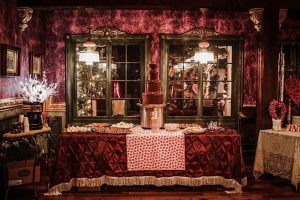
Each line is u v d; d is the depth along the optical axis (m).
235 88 7.21
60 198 4.77
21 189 5.12
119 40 7.09
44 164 6.10
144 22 7.09
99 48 7.18
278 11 5.78
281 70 7.25
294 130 5.49
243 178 5.10
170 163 5.02
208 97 7.27
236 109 7.21
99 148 4.99
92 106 7.22
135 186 5.29
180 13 7.10
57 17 7.07
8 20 5.31
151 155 5.02
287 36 7.16
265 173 5.76
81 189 5.05
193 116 7.20
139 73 7.20
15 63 5.53
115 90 7.21
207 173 5.04
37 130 5.18
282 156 5.30
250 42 7.16
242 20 7.14
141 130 5.40
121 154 5.00
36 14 6.62
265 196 4.87
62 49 7.12
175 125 5.35
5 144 4.68
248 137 7.10
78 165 4.98
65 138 4.97
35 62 6.55
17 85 5.67
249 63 7.18
